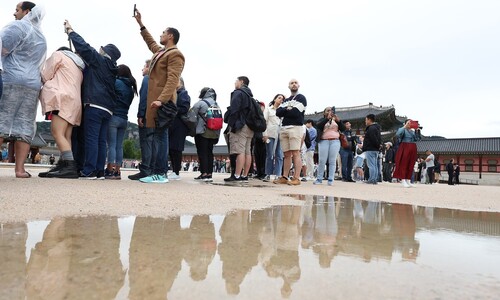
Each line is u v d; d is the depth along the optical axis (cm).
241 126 662
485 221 282
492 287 107
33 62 448
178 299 90
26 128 451
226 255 137
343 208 334
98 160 540
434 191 770
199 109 695
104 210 241
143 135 582
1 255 125
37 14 449
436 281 112
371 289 102
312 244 163
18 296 88
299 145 708
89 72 506
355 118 4034
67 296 89
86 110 505
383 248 160
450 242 182
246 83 682
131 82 625
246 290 99
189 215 243
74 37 497
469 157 4616
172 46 510
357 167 1415
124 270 112
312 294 97
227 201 335
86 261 121
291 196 448
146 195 332
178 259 129
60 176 492
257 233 187
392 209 349
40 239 152
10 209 222
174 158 726
